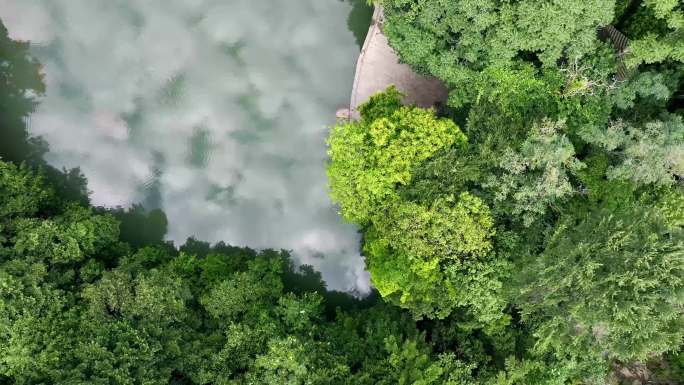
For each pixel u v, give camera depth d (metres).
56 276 22.22
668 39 18.92
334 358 21.53
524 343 21.36
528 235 20.19
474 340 22.25
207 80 27.78
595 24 20.25
